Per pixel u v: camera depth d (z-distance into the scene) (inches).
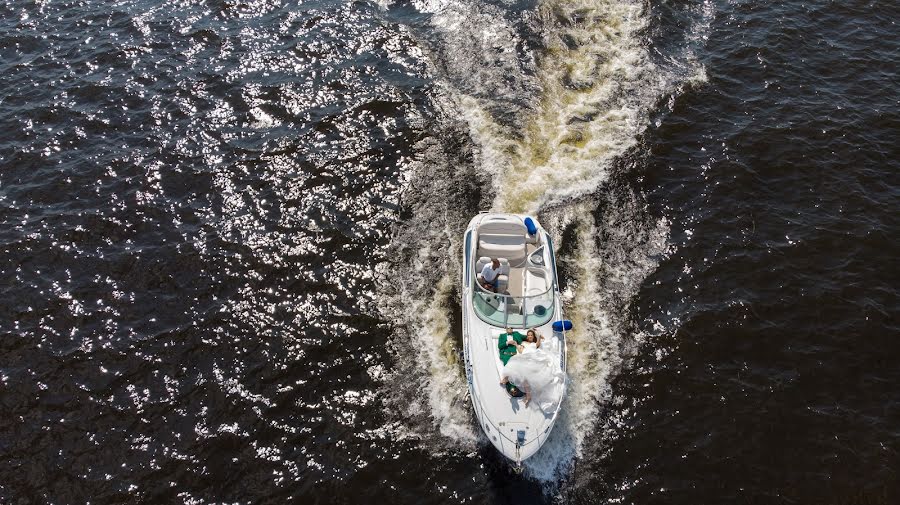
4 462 611.2
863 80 983.6
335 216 838.5
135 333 716.7
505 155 904.9
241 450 624.7
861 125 917.8
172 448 625.3
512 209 836.6
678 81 998.4
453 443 627.8
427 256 791.1
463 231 815.1
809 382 666.8
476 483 600.7
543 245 727.1
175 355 698.8
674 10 1126.4
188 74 1027.9
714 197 844.6
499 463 613.3
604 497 592.4
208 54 1064.2
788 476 600.7
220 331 721.0
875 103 947.3
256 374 683.4
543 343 645.3
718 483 598.5
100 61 1051.3
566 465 612.4
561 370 624.7
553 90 995.3
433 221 829.8
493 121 951.0
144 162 900.0
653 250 792.9
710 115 946.7
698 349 698.8
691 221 820.6
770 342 701.3
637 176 872.9
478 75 1021.8
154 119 960.3
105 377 678.5
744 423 639.1
